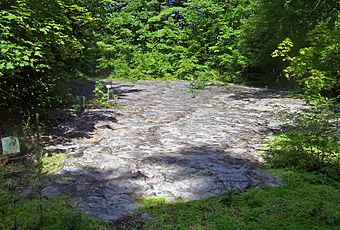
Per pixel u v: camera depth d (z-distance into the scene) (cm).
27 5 535
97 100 984
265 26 1280
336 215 319
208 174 438
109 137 616
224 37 1614
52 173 430
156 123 734
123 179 419
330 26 855
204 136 632
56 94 805
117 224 310
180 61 1680
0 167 436
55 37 579
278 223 307
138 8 1944
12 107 632
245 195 368
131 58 1762
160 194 377
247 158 506
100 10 1141
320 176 419
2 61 452
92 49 1627
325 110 485
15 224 294
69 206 339
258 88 1344
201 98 1084
